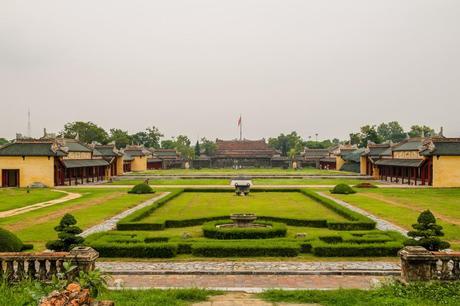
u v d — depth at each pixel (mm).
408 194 63562
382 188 74125
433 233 22000
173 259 26500
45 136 88625
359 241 29078
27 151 81062
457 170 78438
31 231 34500
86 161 96812
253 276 22906
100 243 27578
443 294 17219
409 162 89062
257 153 179625
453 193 65000
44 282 17656
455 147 79250
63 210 46906
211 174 116438
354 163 131750
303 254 27594
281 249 27031
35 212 45438
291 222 39000
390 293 17641
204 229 33406
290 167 172750
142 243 27891
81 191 70312
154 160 164375
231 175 110875
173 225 38500
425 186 79500
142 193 65250
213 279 22359
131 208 48844
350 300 16984
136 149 148000
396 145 105062
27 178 80938
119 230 36156
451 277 18875
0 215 43344
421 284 18250
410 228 35625
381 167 107188
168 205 51531
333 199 56594
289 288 20219
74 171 90938
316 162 169000
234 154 178000
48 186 80500
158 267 24438
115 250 26922
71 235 23297
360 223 35938
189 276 22984
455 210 46062
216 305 16672
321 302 17016
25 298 15305
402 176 93312
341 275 23109
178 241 28984
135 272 23422
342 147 147375
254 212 45156
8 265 18859
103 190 71938
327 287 20781
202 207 49625
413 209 46812
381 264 24969
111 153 114312
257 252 27062
